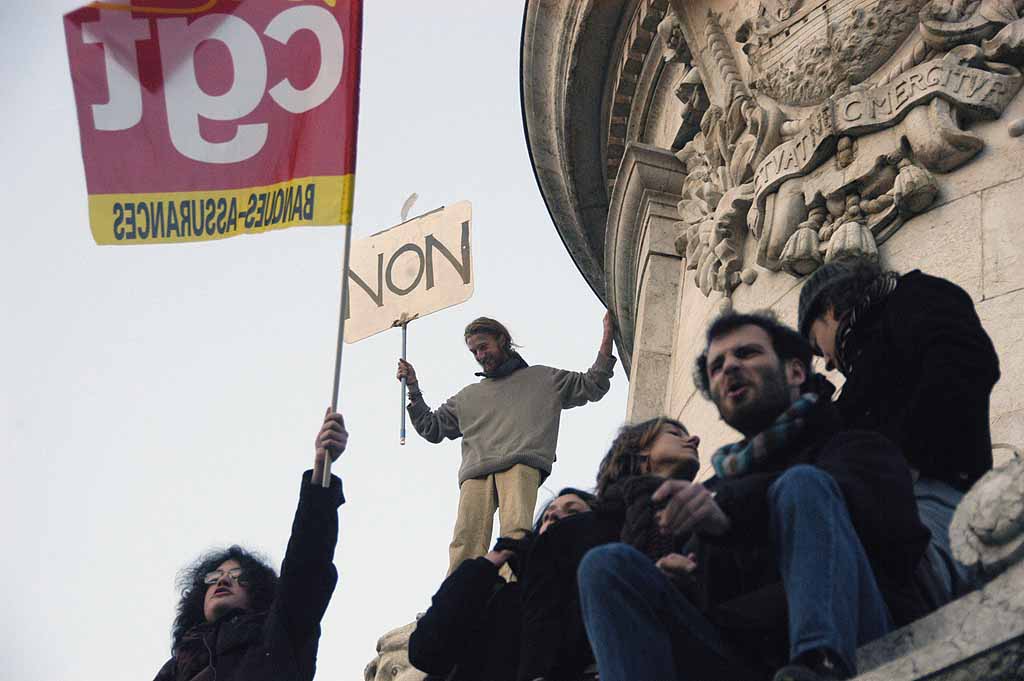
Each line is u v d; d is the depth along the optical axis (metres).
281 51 13.34
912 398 8.80
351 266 16.75
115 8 13.52
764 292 13.80
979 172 12.78
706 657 8.05
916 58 13.37
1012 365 11.61
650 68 17.31
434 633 10.54
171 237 13.19
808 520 7.66
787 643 8.02
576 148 18.44
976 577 7.54
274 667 11.06
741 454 8.46
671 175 16.69
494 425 15.00
